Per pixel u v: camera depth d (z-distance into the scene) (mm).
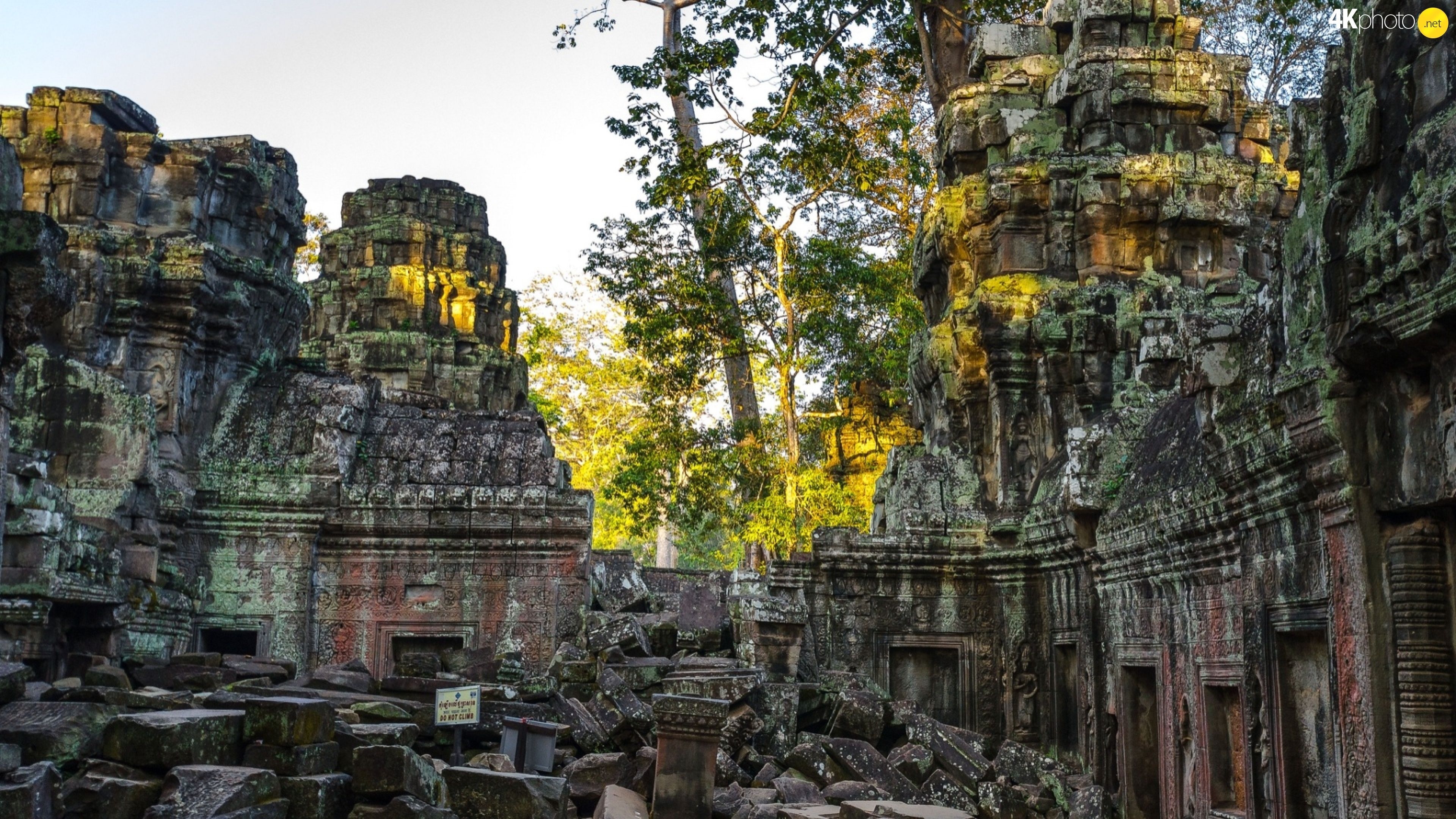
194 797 7992
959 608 17828
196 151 19469
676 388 26375
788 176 25406
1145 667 13562
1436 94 7797
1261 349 10070
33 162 18531
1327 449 8672
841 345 26828
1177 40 18516
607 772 12336
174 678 13398
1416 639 8039
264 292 20109
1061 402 17531
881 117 25234
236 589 18219
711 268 25641
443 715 11391
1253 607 10492
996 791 13984
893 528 18703
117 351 18156
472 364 32031
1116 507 14305
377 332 31422
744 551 29141
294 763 8727
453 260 33000
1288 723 9969
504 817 9492
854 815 11664
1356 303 8281
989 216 18344
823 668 17578
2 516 10180
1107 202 17672
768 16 22719
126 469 16734
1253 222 17781
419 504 18562
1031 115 18719
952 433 18750
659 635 17969
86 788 8156
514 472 19266
